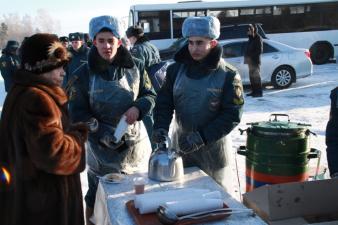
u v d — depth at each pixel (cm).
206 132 240
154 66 462
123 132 250
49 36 200
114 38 254
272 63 1044
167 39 1541
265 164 255
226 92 245
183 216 171
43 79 195
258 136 257
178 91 253
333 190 200
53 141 184
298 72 1062
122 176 232
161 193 189
